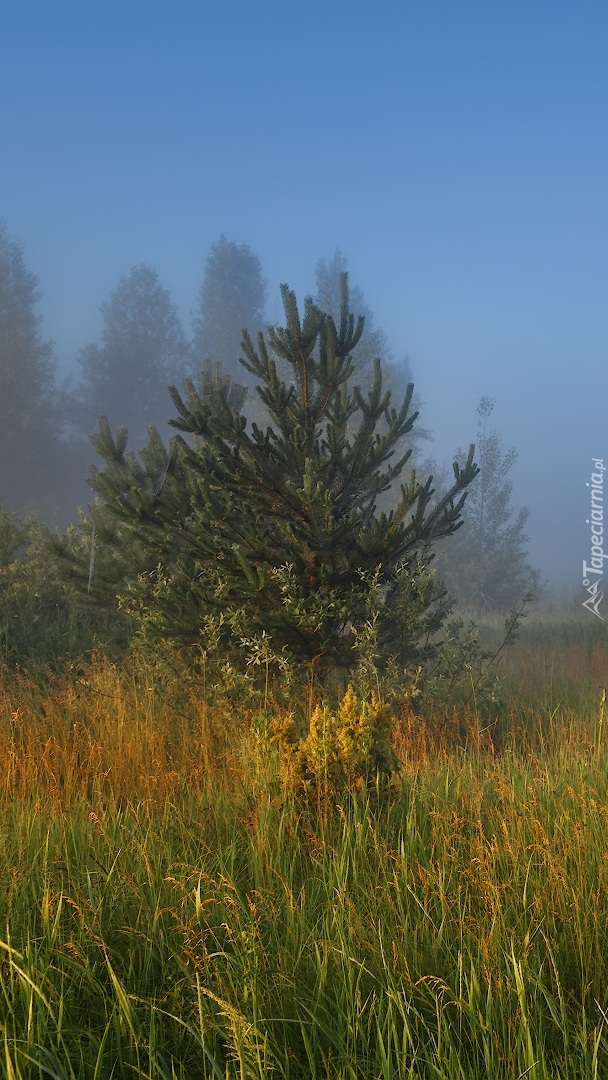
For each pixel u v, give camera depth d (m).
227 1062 2.86
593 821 4.58
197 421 7.81
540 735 7.37
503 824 4.31
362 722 5.28
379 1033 2.90
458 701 8.41
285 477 8.12
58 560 9.95
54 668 9.80
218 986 3.28
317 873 4.39
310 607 7.82
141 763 6.42
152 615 8.43
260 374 7.96
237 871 4.48
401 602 8.14
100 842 4.69
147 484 9.20
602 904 3.88
